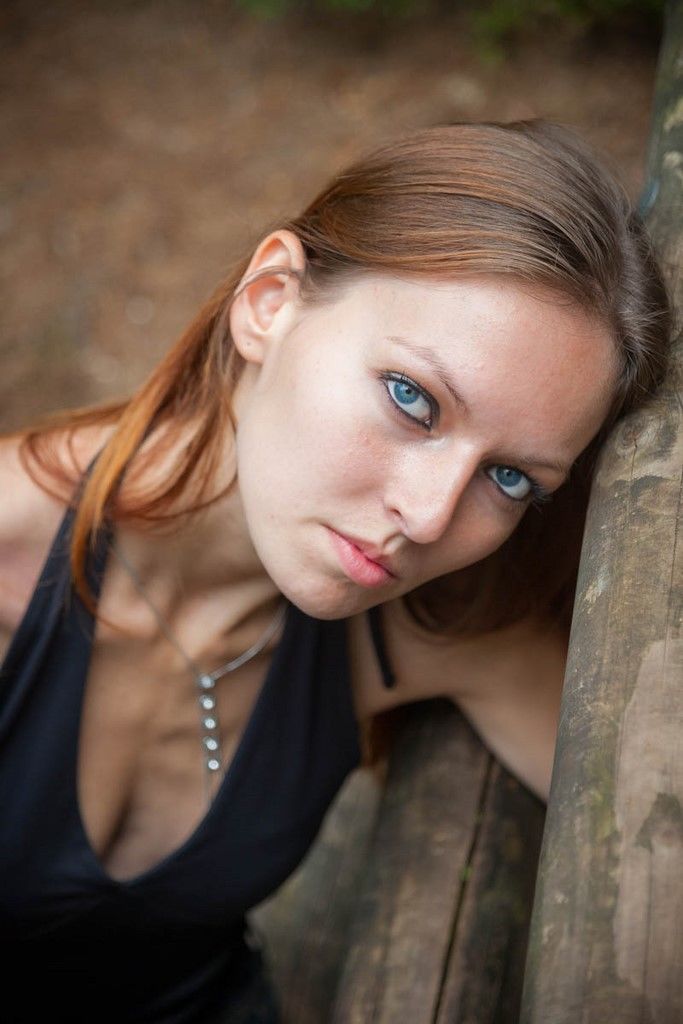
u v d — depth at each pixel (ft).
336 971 7.76
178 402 5.41
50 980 6.35
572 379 4.47
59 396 14.05
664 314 4.74
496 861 5.95
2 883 5.79
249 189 15.72
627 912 3.22
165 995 6.73
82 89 16.89
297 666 5.91
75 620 5.50
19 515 5.50
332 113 16.40
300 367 4.70
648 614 4.01
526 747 6.19
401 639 6.01
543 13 16.89
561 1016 3.11
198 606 5.69
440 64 16.79
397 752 6.57
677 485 4.40
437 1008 5.50
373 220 4.61
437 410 4.44
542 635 6.00
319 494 4.65
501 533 4.85
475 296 4.36
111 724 5.75
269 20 17.61
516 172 4.53
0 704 5.53
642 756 3.58
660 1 16.39
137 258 15.17
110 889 5.84
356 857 8.36
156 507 5.34
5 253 15.24
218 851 5.98
